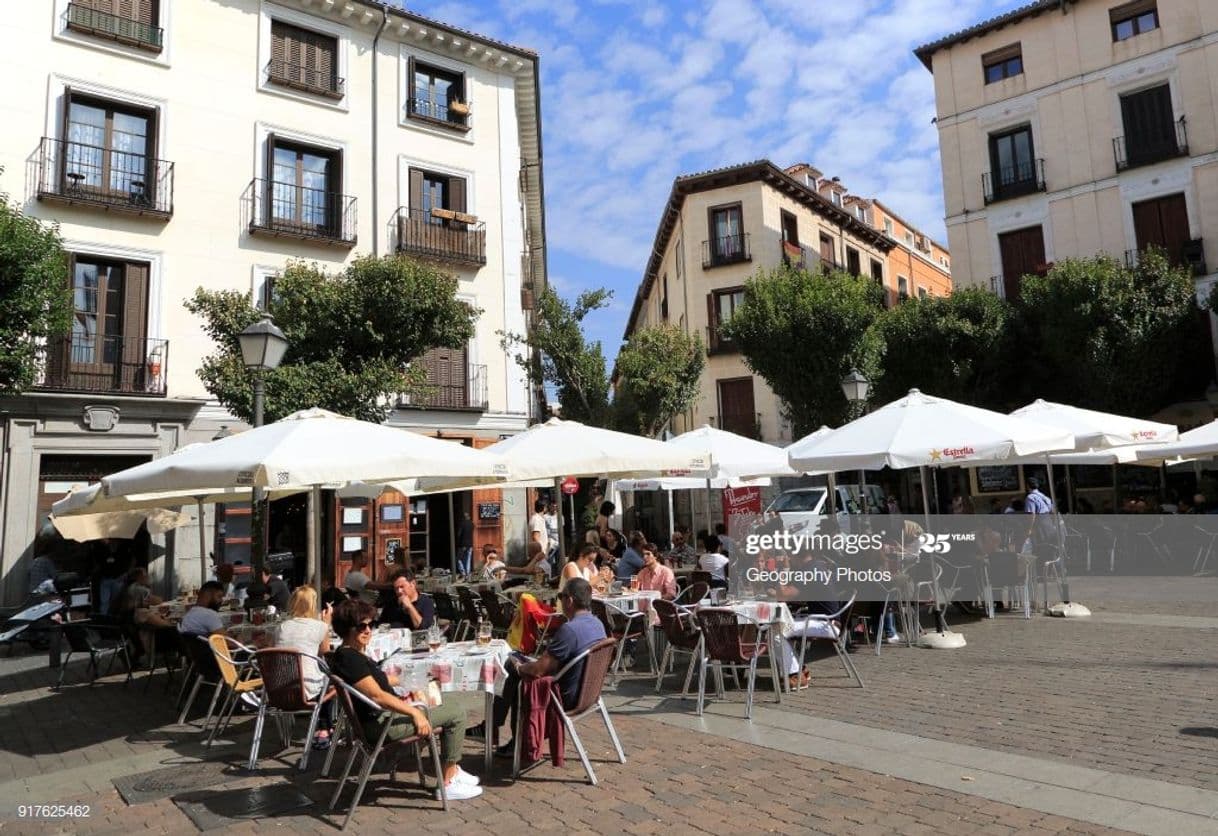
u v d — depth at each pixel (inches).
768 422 1103.6
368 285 538.9
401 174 784.3
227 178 690.2
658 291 1525.6
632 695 297.7
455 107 827.4
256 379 351.9
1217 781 178.4
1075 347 817.5
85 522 463.5
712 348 1145.4
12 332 459.5
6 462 561.0
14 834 180.4
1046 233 951.0
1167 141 877.2
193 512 632.4
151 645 342.6
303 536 691.4
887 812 171.5
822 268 1056.8
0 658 456.8
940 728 231.0
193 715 299.4
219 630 279.6
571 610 218.1
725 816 174.2
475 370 799.7
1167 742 207.5
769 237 1140.5
